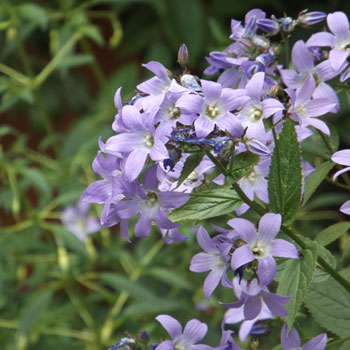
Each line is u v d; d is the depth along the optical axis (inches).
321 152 39.4
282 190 36.2
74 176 61.4
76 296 57.2
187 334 37.3
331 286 38.7
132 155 35.4
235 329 47.5
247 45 38.7
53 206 57.7
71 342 57.6
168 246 57.0
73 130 63.5
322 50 39.1
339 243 54.1
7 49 62.6
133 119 35.5
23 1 63.7
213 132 35.9
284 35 39.1
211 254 37.0
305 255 36.0
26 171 55.9
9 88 61.7
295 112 36.8
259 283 35.7
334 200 58.9
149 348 38.9
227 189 36.7
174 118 35.6
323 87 38.6
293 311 35.5
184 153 36.2
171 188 36.8
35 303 52.1
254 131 35.9
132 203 36.1
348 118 61.6
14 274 59.8
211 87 35.4
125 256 56.8
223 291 47.8
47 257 58.3
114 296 57.6
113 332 58.1
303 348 36.0
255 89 36.0
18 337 55.4
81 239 57.0
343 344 38.2
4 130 60.5
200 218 36.4
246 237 35.5
